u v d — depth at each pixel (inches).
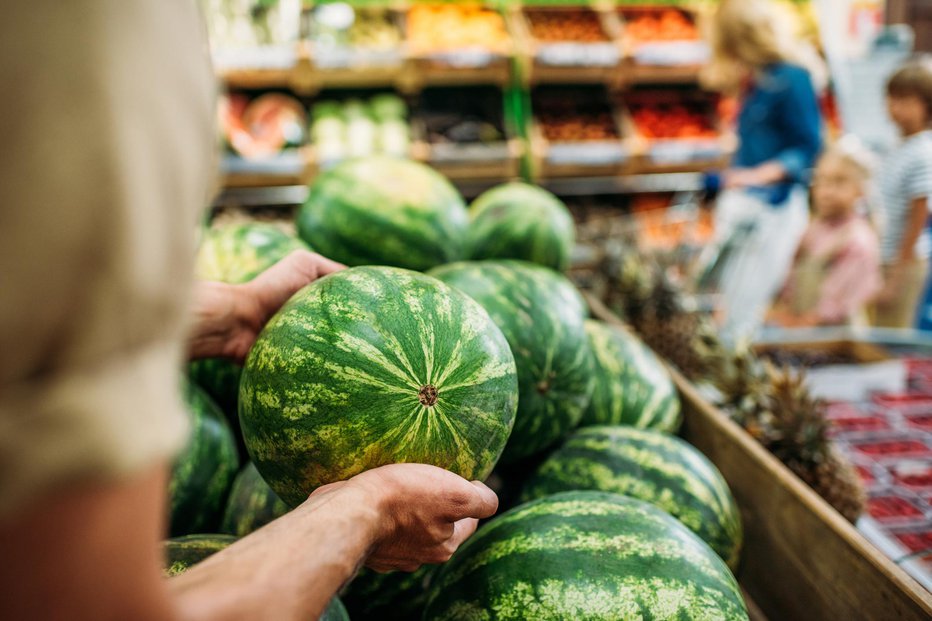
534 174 194.1
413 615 48.2
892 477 76.1
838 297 143.6
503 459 53.7
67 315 14.5
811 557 49.6
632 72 197.6
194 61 16.8
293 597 22.5
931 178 146.5
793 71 155.8
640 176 202.4
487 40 191.0
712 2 209.3
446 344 38.0
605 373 65.6
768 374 77.0
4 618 15.0
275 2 186.4
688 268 139.9
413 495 30.8
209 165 18.0
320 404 35.9
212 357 48.6
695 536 42.3
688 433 68.8
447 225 77.5
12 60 13.7
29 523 14.3
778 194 159.0
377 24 192.9
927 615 39.2
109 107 14.2
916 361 106.3
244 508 49.2
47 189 13.9
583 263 148.6
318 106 191.8
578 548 39.0
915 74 146.9
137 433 15.0
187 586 20.6
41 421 14.1
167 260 15.9
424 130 191.6
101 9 14.4
